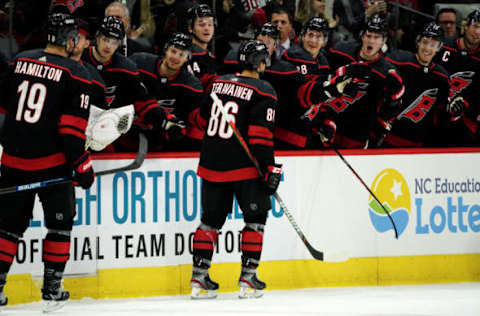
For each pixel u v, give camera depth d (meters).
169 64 17.50
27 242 15.70
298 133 18.78
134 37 22.00
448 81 20.41
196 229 16.50
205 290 16.55
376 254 18.09
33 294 15.80
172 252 16.75
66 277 15.94
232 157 15.71
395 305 15.45
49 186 14.39
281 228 17.44
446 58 21.62
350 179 17.92
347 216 17.92
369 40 19.23
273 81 18.45
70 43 14.29
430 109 20.55
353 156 17.92
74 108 14.11
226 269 17.16
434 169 18.48
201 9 19.44
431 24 19.89
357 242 17.97
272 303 15.59
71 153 14.07
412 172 18.33
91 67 15.06
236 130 15.51
